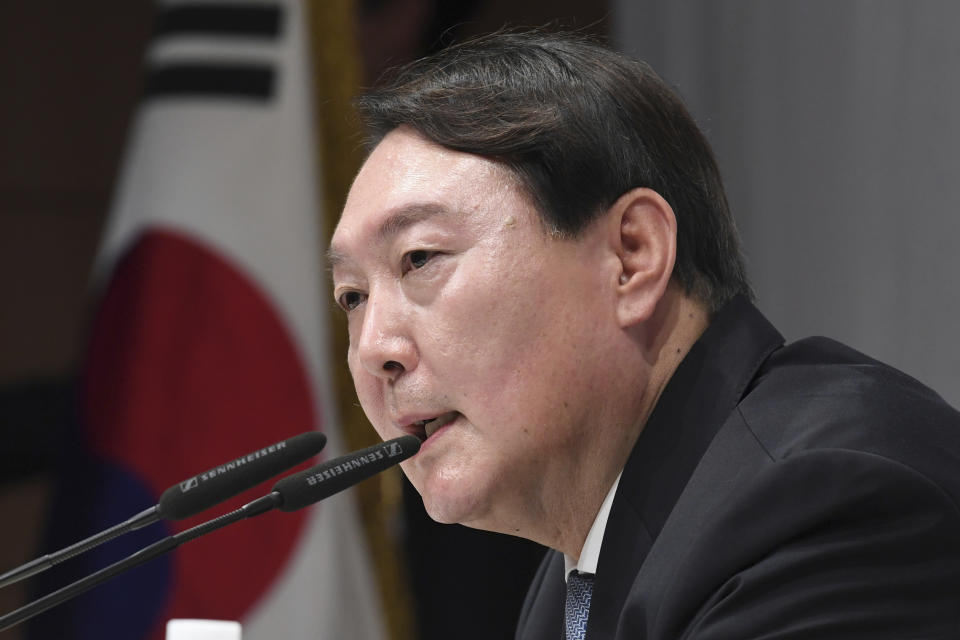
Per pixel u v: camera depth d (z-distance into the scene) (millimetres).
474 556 10453
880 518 3270
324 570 8297
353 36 9273
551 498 3992
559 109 3908
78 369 8695
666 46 10953
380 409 4035
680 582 3344
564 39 4254
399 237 3850
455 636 10344
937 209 9625
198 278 8578
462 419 3875
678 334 4031
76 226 11812
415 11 11484
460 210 3803
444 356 3797
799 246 10312
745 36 10539
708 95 10727
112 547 8305
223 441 8414
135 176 8836
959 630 3211
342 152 8992
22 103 11695
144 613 8258
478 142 3834
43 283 11680
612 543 3857
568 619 4191
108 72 11922
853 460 3301
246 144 8750
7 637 10719
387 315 3877
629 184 3936
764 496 3328
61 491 8516
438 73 4105
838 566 3221
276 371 8516
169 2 9133
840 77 10070
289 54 8922
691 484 3666
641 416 3992
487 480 3863
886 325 9883
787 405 3744
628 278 3922
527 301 3779
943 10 9555
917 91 9695
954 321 9562
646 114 4055
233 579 8273
